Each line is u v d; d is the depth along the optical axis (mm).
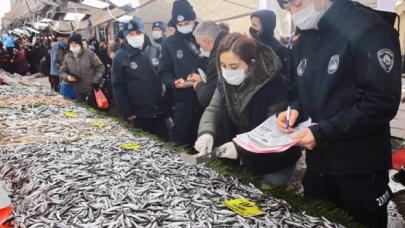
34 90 4668
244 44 2018
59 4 5176
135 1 4074
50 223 1138
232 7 2896
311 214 1206
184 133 2930
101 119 2980
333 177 1535
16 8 10914
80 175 1544
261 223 1122
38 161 1767
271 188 1415
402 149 2742
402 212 2254
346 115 1333
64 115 3102
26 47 10641
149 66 3484
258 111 2064
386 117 1299
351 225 1158
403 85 2336
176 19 2818
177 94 2945
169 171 1606
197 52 2840
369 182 1459
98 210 1210
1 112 3135
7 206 1439
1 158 1933
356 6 1362
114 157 1842
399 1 2225
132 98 3477
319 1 1441
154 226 1100
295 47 1653
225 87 2154
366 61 1285
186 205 1242
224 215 1169
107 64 5469
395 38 1285
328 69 1421
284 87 2014
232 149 1797
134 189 1383
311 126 1373
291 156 2105
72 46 4422
